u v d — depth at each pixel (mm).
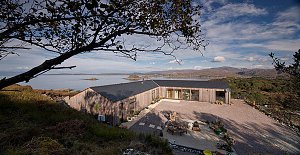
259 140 12797
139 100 22062
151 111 21188
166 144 7621
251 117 18938
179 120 17438
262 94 27625
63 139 6719
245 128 15430
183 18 1884
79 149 6215
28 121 7828
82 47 1601
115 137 7758
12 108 8867
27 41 1496
